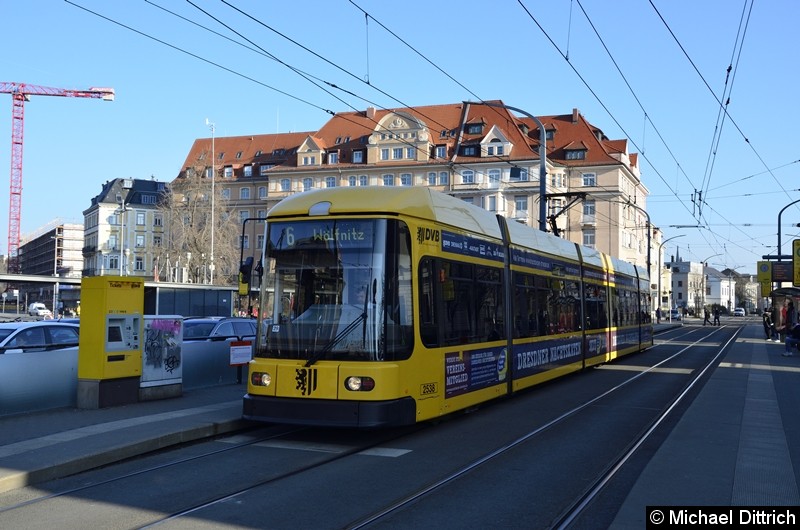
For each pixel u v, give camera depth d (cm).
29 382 1208
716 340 4356
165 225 6569
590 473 855
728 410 1331
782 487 763
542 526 651
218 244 6175
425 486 792
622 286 2656
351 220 1059
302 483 807
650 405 1448
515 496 752
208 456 959
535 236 1694
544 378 1675
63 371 1270
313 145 8231
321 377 1004
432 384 1101
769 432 1095
